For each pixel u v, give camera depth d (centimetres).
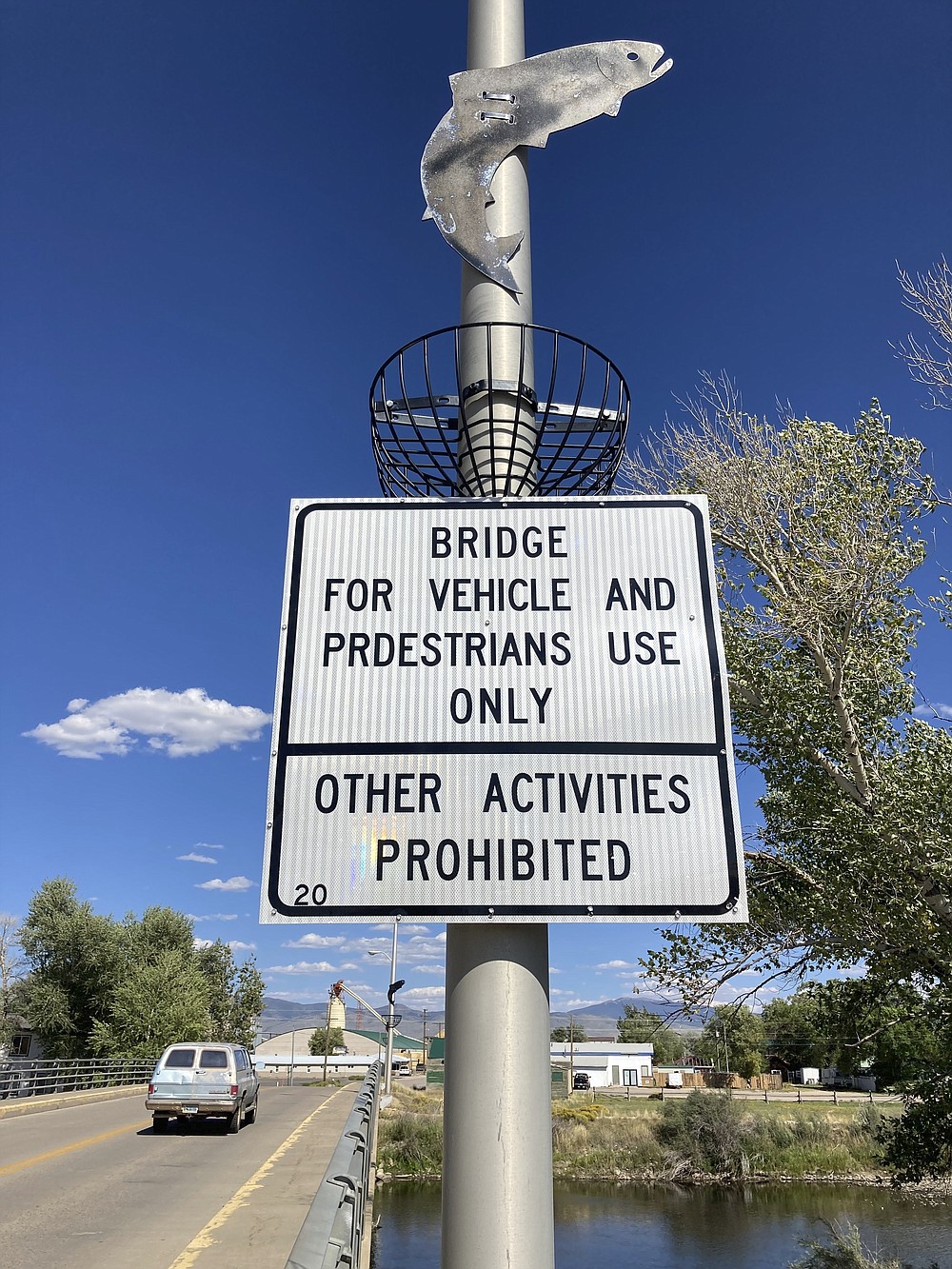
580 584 277
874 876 1098
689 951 1115
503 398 299
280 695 265
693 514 284
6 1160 1345
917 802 1038
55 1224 915
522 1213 214
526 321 312
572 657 269
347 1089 4153
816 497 1167
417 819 253
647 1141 3344
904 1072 1266
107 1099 2733
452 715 263
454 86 336
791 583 1155
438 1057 5241
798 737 1148
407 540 282
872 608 1184
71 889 4388
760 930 1134
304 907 246
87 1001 4284
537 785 256
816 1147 3231
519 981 238
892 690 1216
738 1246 2191
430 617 274
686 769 258
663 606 275
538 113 335
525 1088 227
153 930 5200
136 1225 909
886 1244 2033
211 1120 1888
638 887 247
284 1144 1548
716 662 269
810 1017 1341
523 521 283
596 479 314
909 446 1137
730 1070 6212
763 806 1230
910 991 1163
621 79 344
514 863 249
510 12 356
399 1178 2923
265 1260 773
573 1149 3347
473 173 325
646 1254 2142
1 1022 4141
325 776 257
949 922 1085
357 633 272
